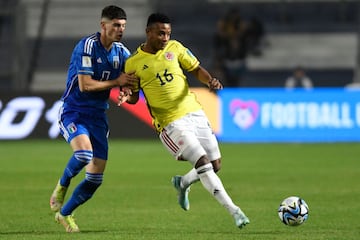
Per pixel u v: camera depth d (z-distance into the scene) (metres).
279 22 108.69
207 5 106.94
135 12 107.62
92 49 30.14
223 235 29.16
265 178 49.81
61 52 105.62
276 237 28.48
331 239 27.92
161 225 32.50
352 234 29.17
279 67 104.88
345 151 67.69
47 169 54.78
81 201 30.92
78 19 109.00
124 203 39.53
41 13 107.50
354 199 40.44
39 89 101.94
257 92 76.81
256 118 76.88
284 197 41.31
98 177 31.02
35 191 44.03
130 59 30.67
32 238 28.59
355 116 76.94
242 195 42.19
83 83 29.62
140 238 28.34
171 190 44.47
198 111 30.88
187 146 29.73
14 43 98.25
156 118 30.78
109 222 33.44
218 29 94.81
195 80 94.62
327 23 108.88
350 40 107.62
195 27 105.44
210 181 29.12
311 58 106.19
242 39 92.19
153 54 30.61
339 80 104.38
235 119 76.94
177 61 30.92
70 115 30.61
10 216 35.19
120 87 30.23
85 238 28.41
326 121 76.94
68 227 30.72
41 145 73.00
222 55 91.94
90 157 29.80
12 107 76.81
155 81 30.41
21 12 98.56
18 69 96.88
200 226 32.12
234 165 57.38
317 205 38.22
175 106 30.41
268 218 34.06
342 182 47.62
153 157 63.00
